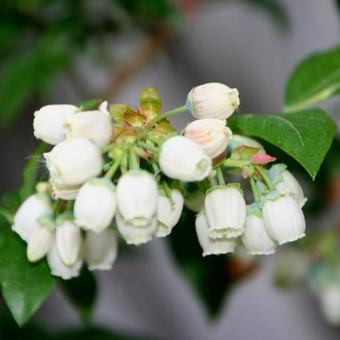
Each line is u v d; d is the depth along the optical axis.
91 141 0.22
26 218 0.24
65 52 0.41
